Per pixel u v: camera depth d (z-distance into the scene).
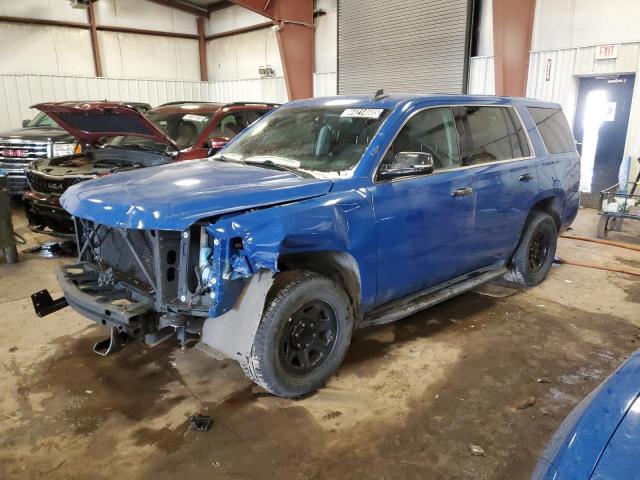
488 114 4.16
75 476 2.35
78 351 3.53
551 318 4.18
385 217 3.17
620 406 1.69
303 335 2.93
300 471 2.38
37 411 2.84
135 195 2.74
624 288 4.92
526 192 4.33
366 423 2.75
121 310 2.69
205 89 17.61
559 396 3.03
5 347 3.57
